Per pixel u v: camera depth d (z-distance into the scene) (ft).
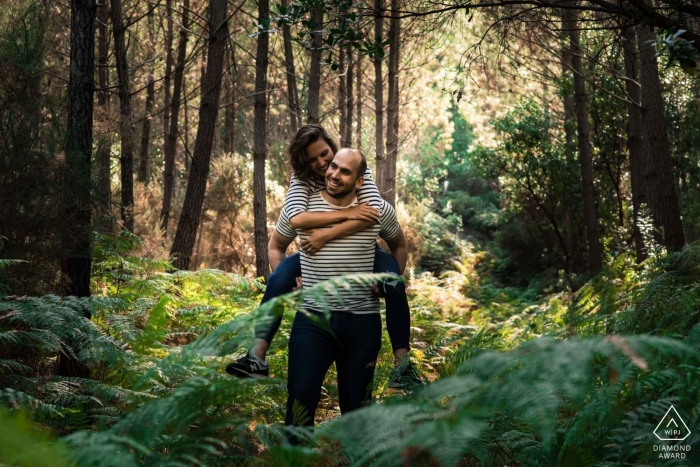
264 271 34.19
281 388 13.25
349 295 12.31
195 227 29.30
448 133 112.06
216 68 29.63
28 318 11.92
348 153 12.66
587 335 16.24
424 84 71.82
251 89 74.74
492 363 7.01
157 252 26.94
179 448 7.07
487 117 79.46
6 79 16.53
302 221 12.51
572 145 56.24
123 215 28.12
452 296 46.65
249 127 88.94
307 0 18.66
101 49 39.52
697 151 49.60
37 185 15.35
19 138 15.66
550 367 6.59
